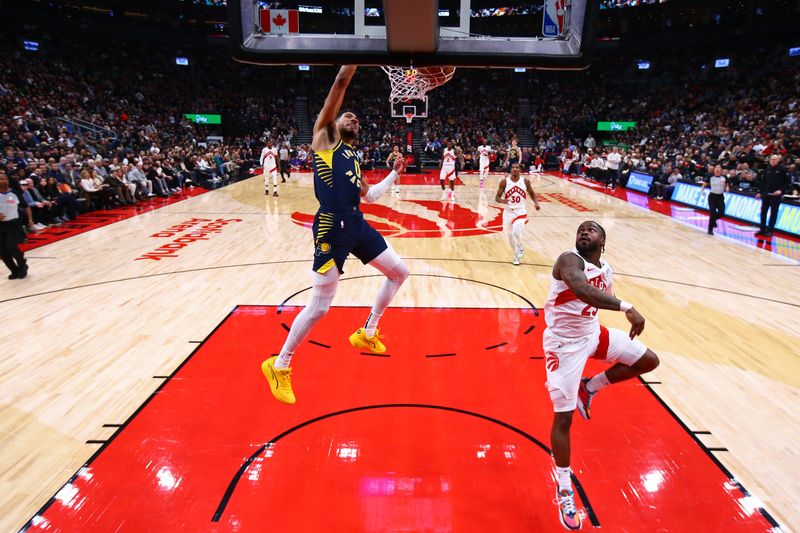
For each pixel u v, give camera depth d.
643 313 7.11
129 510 3.35
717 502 3.46
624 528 3.23
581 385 3.92
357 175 3.48
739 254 10.43
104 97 29.17
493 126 34.78
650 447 4.06
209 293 7.71
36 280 8.34
